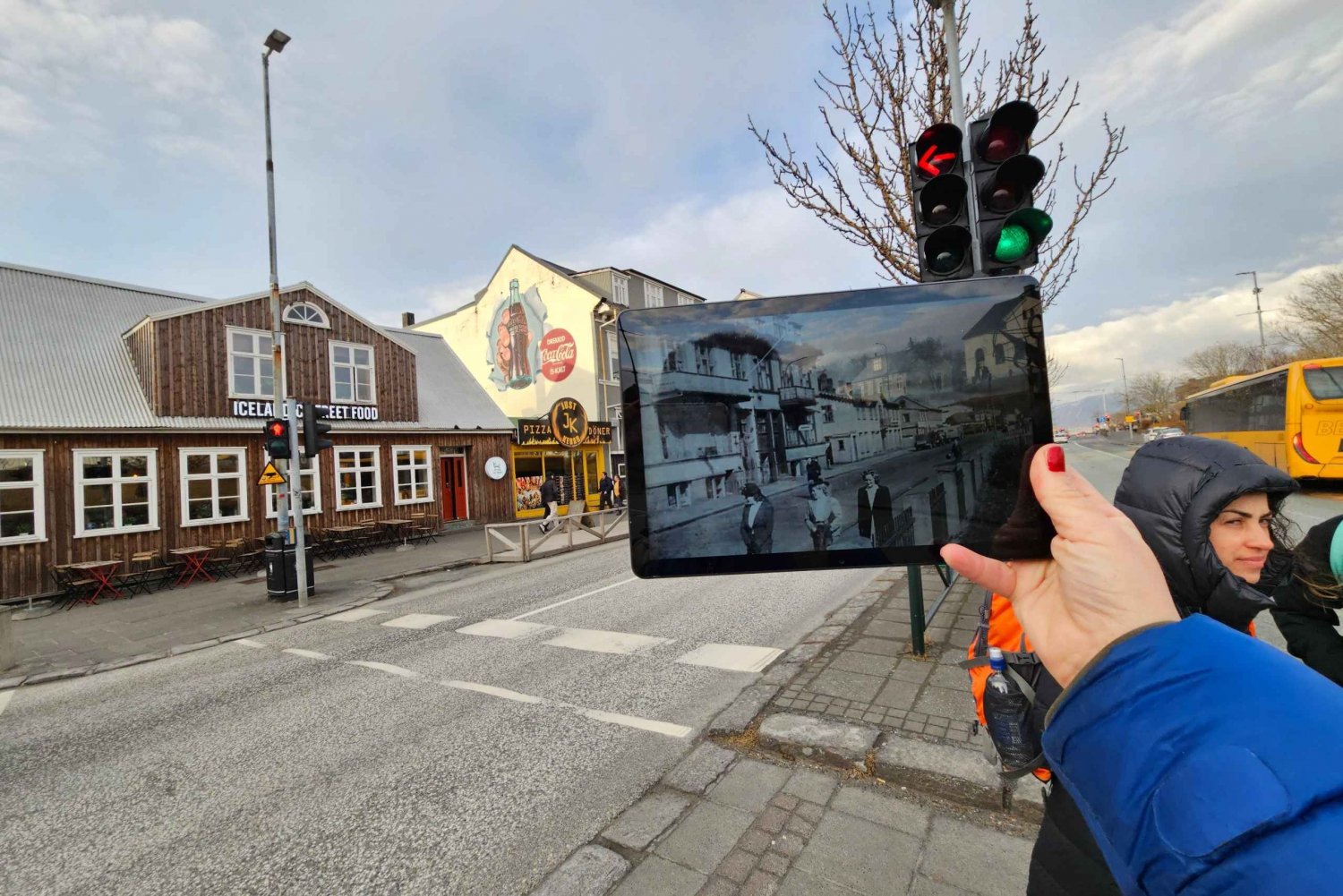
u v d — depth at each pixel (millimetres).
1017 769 1370
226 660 6480
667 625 6301
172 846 2969
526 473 21328
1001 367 948
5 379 11109
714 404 1001
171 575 11609
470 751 3711
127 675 6207
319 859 2766
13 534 10180
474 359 27703
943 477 935
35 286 13609
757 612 6508
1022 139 3221
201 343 12820
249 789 3480
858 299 992
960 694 3635
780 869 2377
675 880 2365
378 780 3451
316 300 15055
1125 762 575
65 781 3750
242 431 12992
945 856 2395
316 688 5195
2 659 6512
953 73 4453
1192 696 555
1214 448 1298
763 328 1006
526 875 2539
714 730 3543
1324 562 1617
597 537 14781
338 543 14188
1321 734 473
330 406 15008
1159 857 519
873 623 5223
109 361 12797
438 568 11828
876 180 5828
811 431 979
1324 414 11828
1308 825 429
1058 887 1233
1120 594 649
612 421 24078
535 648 5855
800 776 3016
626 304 25891
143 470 11742
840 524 950
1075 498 716
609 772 3309
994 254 3232
